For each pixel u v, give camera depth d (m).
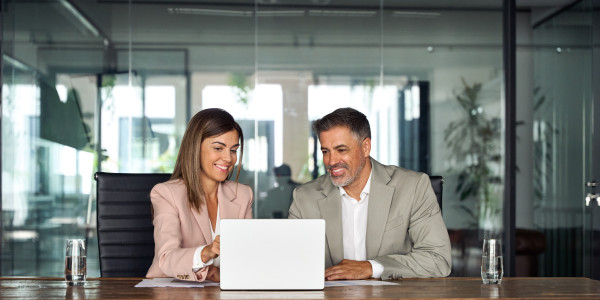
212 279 2.36
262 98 4.93
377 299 1.91
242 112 4.92
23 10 4.88
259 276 2.11
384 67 4.97
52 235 4.83
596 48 5.22
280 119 4.93
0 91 4.84
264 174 4.91
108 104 4.88
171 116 4.90
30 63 4.87
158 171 4.88
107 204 2.98
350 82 4.96
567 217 6.82
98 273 4.83
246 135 4.92
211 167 2.79
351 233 2.94
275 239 2.12
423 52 4.99
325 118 2.83
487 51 5.00
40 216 4.83
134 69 4.89
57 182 4.85
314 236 2.12
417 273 2.59
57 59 4.87
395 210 2.86
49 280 2.39
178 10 4.92
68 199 4.85
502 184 4.93
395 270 2.53
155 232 2.61
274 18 4.95
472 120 4.97
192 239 2.68
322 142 2.83
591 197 5.23
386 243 2.84
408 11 5.00
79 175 4.86
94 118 4.87
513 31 4.98
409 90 4.97
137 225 2.99
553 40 7.15
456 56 4.99
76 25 4.88
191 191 2.73
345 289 2.13
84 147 4.86
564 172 6.92
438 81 4.98
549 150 7.23
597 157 5.19
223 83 4.91
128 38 4.89
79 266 2.21
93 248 4.84
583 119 6.51
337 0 4.98
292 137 4.93
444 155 4.95
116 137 4.87
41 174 4.84
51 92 4.86
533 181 7.53
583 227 6.48
